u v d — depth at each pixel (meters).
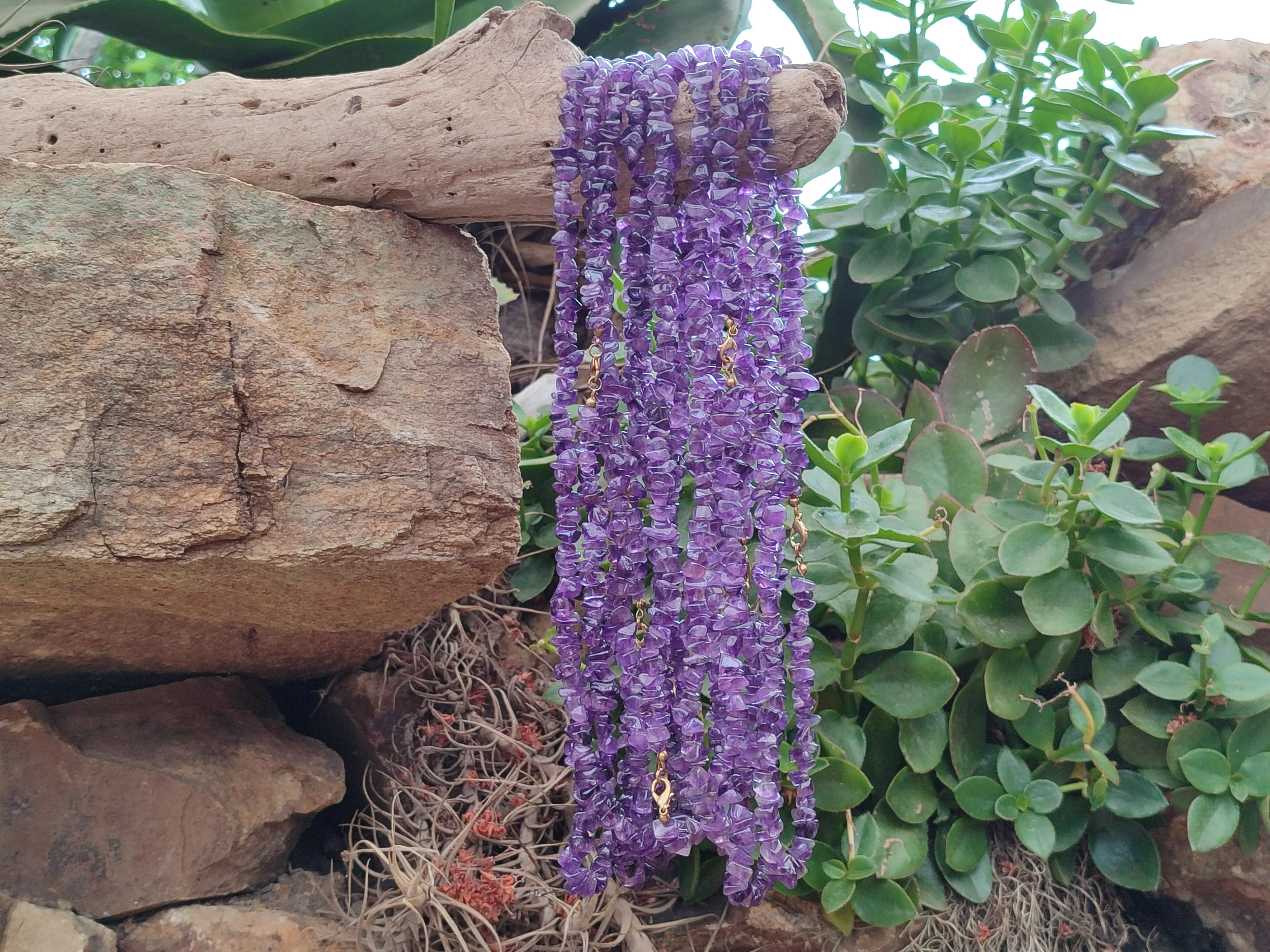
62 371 0.22
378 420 0.24
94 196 0.23
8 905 0.25
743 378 0.24
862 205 0.41
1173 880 0.34
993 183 0.39
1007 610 0.32
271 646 0.31
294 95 0.26
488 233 0.47
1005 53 0.44
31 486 0.22
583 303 0.25
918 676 0.31
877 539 0.30
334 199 0.26
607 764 0.27
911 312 0.42
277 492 0.23
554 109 0.25
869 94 0.41
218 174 0.26
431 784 0.32
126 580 0.23
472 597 0.36
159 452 0.23
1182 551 0.33
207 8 0.43
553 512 0.37
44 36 0.44
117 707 0.30
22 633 0.26
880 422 0.40
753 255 0.24
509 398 0.26
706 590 0.25
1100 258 0.46
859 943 0.30
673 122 0.24
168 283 0.23
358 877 0.31
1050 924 0.32
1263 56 0.44
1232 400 0.40
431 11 0.40
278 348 0.24
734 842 0.26
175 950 0.26
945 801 0.32
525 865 0.30
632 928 0.29
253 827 0.28
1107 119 0.39
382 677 0.34
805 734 0.27
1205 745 0.32
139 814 0.27
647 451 0.25
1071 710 0.31
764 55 0.24
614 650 0.26
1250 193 0.40
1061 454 0.31
